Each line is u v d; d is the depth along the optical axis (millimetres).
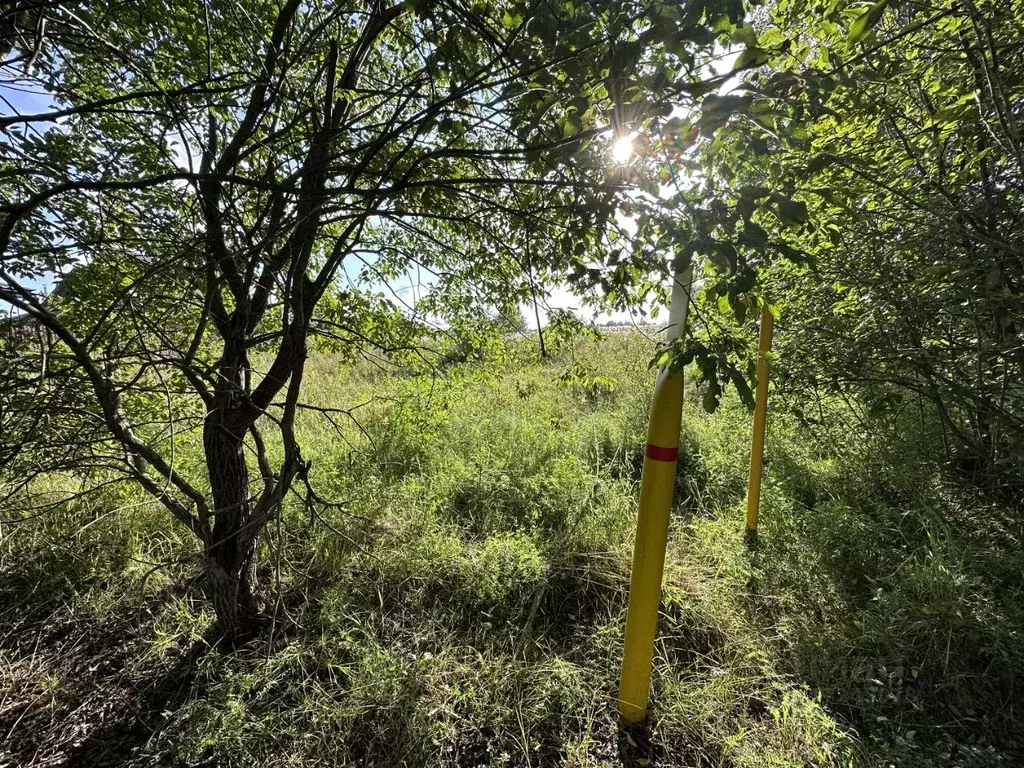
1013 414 2611
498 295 2643
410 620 2646
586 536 3205
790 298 3309
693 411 5570
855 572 2812
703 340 1468
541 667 2289
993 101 1967
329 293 2777
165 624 2561
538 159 1341
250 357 2928
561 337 2924
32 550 2914
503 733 2043
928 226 2428
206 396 2055
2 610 2678
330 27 2092
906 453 3654
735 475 4070
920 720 2031
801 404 3754
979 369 2486
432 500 3617
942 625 2264
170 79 1996
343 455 4102
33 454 1880
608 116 1132
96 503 3123
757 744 1962
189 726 2037
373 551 3031
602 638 2471
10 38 1274
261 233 1888
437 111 1306
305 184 1767
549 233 1619
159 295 1727
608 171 1249
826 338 3123
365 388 6188
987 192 2293
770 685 2164
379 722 2051
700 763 1952
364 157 1472
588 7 1019
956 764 1795
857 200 2582
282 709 2111
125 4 1704
